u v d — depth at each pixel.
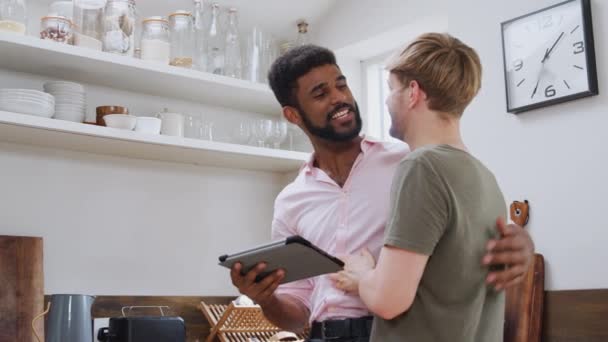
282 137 3.25
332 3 3.46
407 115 1.50
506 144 2.60
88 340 2.51
